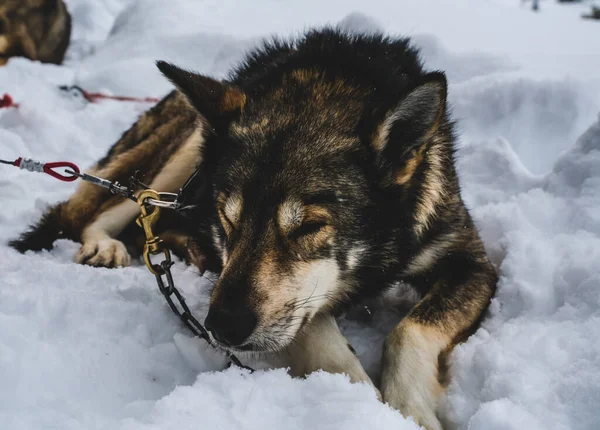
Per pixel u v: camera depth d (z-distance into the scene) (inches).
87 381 83.7
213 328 87.6
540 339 90.0
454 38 266.2
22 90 250.8
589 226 119.4
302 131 99.9
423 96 95.5
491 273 115.5
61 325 95.5
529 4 749.9
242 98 109.1
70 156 201.2
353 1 340.5
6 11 324.5
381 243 103.3
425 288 120.6
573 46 271.3
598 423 73.2
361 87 108.3
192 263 134.5
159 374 90.5
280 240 94.0
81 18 442.9
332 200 96.0
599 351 83.4
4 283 106.0
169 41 290.0
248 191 95.7
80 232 146.5
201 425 71.9
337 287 104.1
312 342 98.6
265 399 78.7
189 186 112.6
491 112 185.3
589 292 97.5
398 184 102.1
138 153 149.9
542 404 77.5
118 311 101.0
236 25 309.7
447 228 113.7
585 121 174.7
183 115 147.6
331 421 72.7
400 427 73.9
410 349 97.1
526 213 130.6
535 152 173.9
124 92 267.3
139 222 110.8
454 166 120.7
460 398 88.0
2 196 163.5
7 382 77.6
